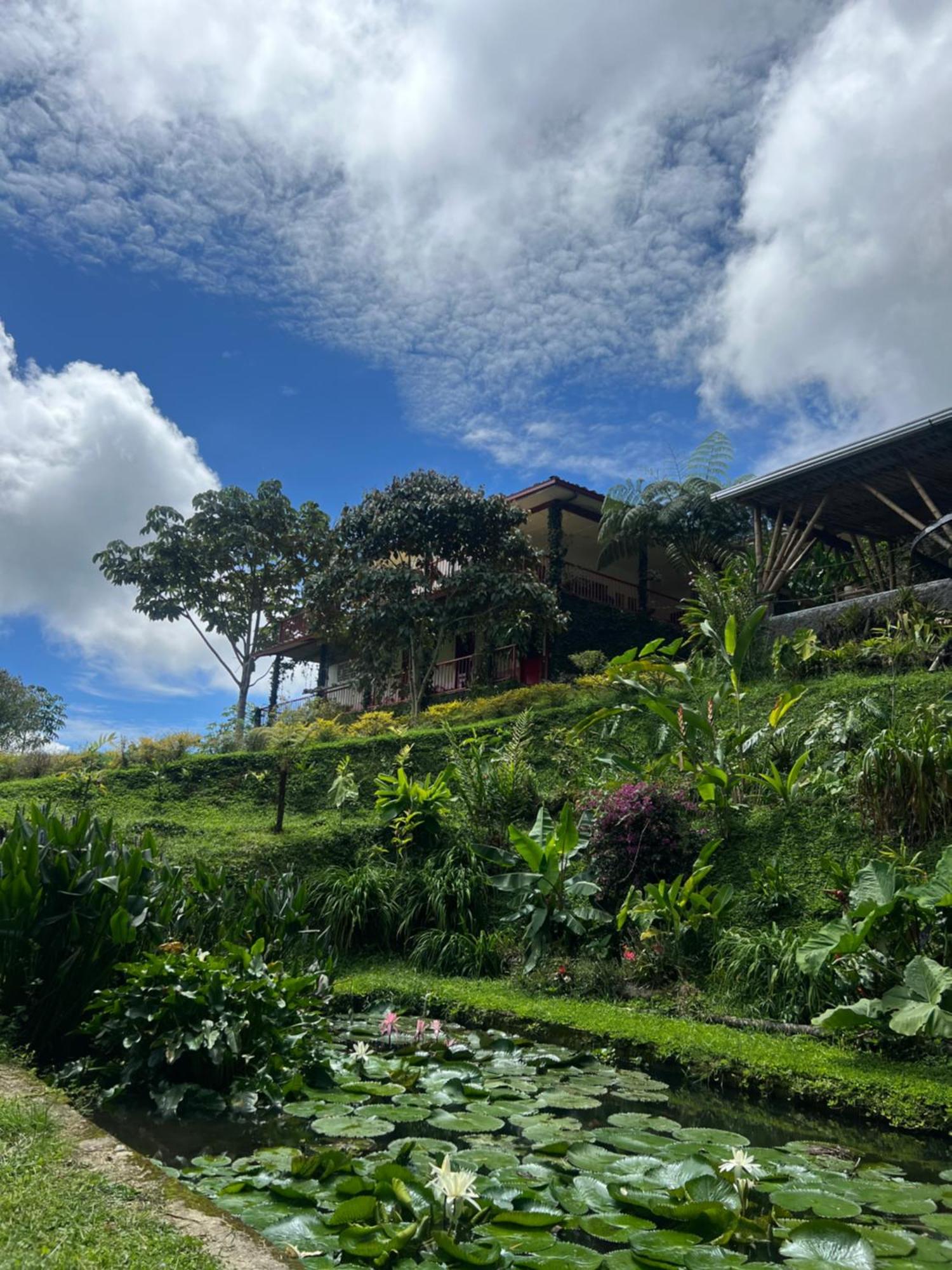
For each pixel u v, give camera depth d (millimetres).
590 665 14727
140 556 22031
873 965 5035
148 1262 1901
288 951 6652
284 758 11602
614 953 7156
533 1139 3520
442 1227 2582
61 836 5074
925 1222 2680
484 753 11211
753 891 7004
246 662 22812
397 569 17594
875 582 15109
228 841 9883
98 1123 3770
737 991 6070
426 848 9422
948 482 13602
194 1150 3449
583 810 8508
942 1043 4707
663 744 10008
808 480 13586
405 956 8156
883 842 6863
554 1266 2305
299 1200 2746
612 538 20188
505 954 7574
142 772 13156
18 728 26094
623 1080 4645
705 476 20406
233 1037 4188
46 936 4695
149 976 4348
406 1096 4172
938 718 7684
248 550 21766
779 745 8820
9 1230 1995
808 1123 4023
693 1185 2920
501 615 17609
